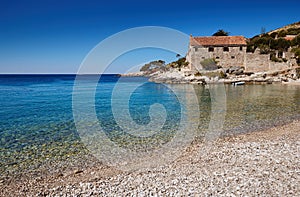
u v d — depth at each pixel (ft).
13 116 63.00
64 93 129.80
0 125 51.98
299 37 223.92
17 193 22.33
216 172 24.32
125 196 19.99
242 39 188.14
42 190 22.63
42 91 143.23
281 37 261.24
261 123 48.96
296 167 24.72
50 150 34.71
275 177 22.35
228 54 183.11
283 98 87.45
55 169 28.07
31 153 33.47
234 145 34.76
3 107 79.30
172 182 22.36
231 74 170.71
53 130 46.88
